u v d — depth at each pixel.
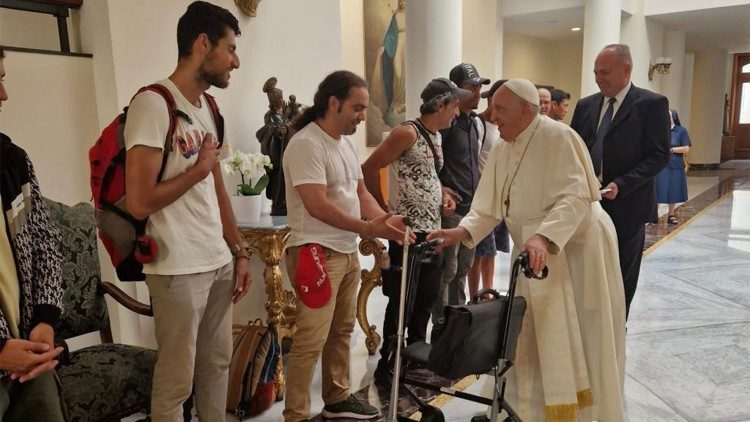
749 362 3.24
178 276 1.78
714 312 4.11
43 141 2.65
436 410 2.23
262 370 2.72
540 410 2.29
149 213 1.69
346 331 2.57
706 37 11.95
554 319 2.20
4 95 1.45
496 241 4.05
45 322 1.47
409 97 4.40
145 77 2.89
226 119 3.29
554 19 9.34
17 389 1.44
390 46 7.22
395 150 2.83
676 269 5.30
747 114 17.84
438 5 4.22
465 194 3.35
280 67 3.64
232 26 1.83
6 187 1.44
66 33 2.80
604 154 2.97
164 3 2.96
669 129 2.84
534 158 2.25
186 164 1.80
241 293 2.12
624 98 2.93
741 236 6.68
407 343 2.94
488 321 1.88
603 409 2.30
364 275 3.36
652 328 3.81
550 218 2.12
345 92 2.25
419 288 2.90
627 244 2.96
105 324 2.34
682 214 8.23
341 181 2.36
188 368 1.87
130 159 1.67
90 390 1.94
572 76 11.67
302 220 2.34
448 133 3.34
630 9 9.45
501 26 9.05
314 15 3.89
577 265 2.31
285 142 3.11
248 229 2.82
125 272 1.83
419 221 2.88
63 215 2.24
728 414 2.66
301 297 2.31
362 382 3.04
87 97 2.80
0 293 1.38
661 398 2.82
